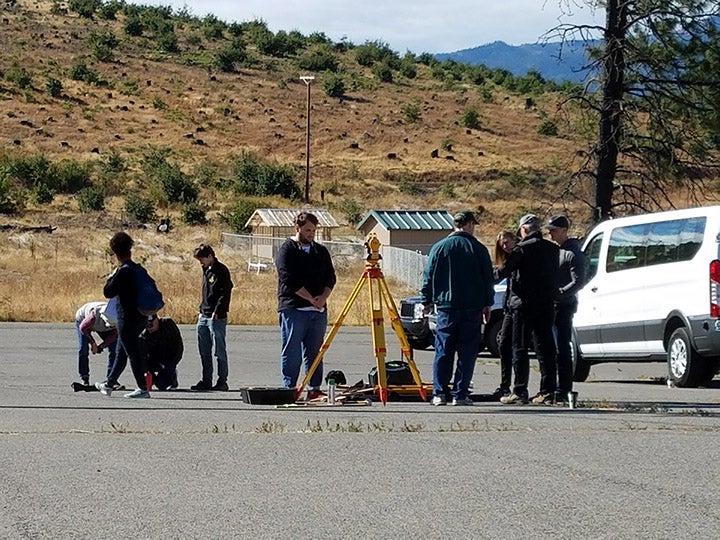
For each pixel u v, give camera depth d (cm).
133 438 976
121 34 12675
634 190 2861
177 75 11106
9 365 1820
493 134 9800
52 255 4906
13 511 709
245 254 5362
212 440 967
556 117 2777
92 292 3312
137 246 5384
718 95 2659
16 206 6481
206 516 700
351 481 803
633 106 2669
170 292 3266
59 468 841
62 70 10681
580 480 810
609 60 2617
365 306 3020
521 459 888
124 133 9119
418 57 13562
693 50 2650
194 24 13825
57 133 8875
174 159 8525
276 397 1252
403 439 979
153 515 702
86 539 647
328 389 1262
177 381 1558
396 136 9512
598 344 1712
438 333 1245
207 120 9731
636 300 1627
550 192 7888
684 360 1527
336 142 9325
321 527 676
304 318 1276
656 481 809
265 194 7719
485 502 741
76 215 6344
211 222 6656
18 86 9906
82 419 1112
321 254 1286
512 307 1280
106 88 10350
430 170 8500
